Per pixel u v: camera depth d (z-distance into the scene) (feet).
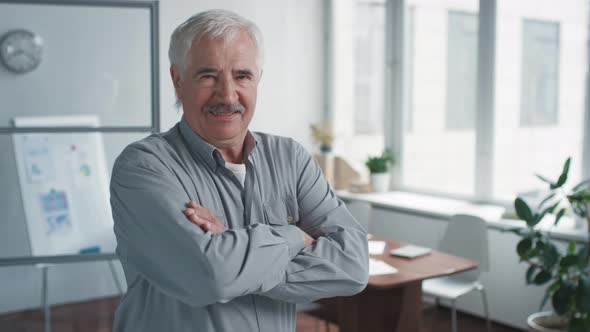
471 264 10.85
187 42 4.32
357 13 18.75
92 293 14.60
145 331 4.48
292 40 18.17
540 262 11.74
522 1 14.58
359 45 18.84
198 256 3.97
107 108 13.25
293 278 4.36
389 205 16.35
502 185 15.48
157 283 4.21
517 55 14.83
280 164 5.02
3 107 12.57
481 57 15.51
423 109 17.47
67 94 13.00
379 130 18.71
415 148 17.81
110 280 14.65
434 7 16.85
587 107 13.20
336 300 12.07
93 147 13.03
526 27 14.56
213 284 3.91
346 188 18.67
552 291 12.45
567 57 13.76
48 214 12.61
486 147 15.60
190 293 4.01
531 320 11.87
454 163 16.74
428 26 17.10
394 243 12.68
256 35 4.48
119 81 13.25
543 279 11.27
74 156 12.89
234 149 4.81
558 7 13.89
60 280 14.37
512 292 13.89
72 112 13.05
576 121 13.70
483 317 14.69
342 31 19.07
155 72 10.25
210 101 4.37
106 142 13.11
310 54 18.70
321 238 4.75
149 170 4.36
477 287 12.58
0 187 12.43
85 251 12.80
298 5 18.22
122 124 13.37
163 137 4.76
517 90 14.88
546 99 14.26
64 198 12.75
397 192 18.15
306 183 5.14
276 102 17.98
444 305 15.72
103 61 13.15
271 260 4.17
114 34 13.14
